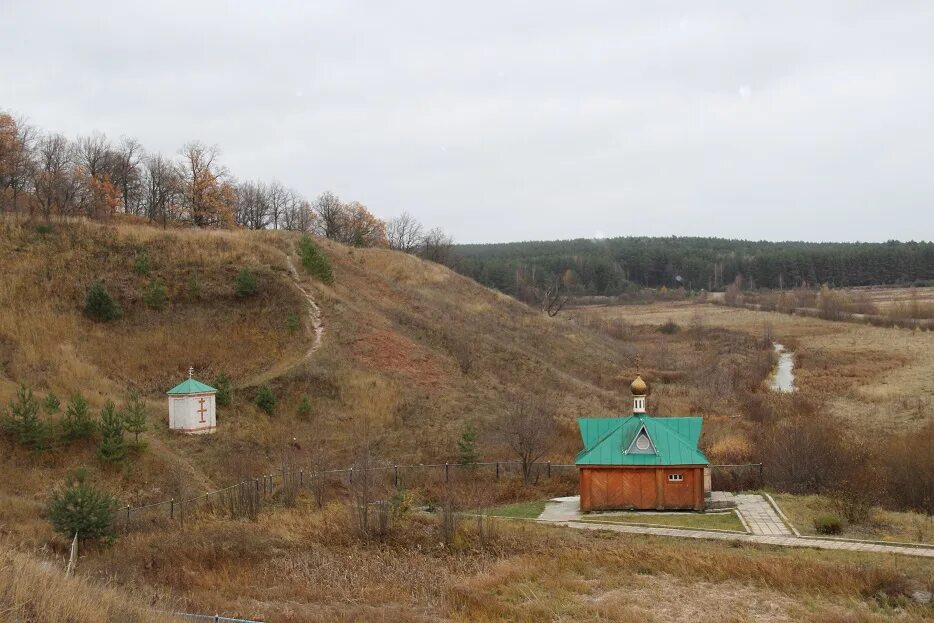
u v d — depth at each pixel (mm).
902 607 21422
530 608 21359
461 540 28578
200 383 43219
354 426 47281
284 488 35938
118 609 16609
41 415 38562
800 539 28688
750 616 20797
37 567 17047
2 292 50938
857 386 70875
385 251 88625
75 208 77312
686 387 68625
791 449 40125
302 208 120500
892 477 37312
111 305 52562
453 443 47125
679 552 26328
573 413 55000
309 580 24750
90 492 28500
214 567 26078
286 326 56406
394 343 59719
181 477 36500
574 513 35094
